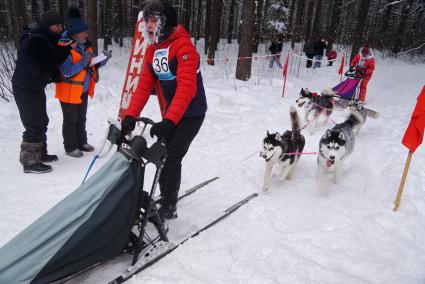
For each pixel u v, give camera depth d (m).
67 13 4.28
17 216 3.08
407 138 3.26
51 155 4.47
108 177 2.12
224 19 35.94
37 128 4.02
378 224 3.16
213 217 3.08
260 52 21.34
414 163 4.55
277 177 4.33
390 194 3.75
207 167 4.63
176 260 2.48
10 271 1.82
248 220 3.16
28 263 1.85
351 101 7.15
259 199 3.61
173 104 2.45
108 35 21.22
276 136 3.73
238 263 2.50
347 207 3.49
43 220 1.99
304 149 5.47
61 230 1.95
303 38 29.38
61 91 4.36
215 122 6.79
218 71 12.59
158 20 2.42
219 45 22.72
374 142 5.62
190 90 2.49
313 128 6.23
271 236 2.91
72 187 3.75
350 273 2.51
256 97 8.95
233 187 3.97
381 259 2.67
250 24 10.38
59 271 1.97
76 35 4.29
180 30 2.55
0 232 2.80
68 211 2.00
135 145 2.21
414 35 25.67
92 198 2.05
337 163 3.98
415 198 3.59
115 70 10.68
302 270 2.47
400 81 13.95
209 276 2.35
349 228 3.08
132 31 22.95
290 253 2.65
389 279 2.47
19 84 3.84
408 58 23.59
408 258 2.72
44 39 3.77
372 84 12.83
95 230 2.04
